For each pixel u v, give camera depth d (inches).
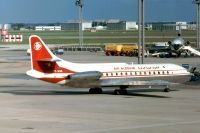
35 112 3262.8
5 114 3166.8
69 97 4195.4
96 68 4421.8
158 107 3526.1
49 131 2519.7
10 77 6446.9
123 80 4416.8
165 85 4367.6
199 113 3211.1
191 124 2741.1
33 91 4736.7
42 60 4320.9
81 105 3639.3
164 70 4532.5
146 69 4490.7
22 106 3585.1
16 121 2864.2
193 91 4726.9
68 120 2896.2
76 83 4384.8
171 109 3410.4
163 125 2701.8
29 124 2753.4
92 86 4434.1
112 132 2484.0
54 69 4347.9
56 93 4547.2
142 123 2773.1
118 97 4202.8
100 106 3577.8
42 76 4328.3
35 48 4323.3
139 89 4894.2
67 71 4370.1
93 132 2487.7
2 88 5068.9
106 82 4416.8
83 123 2778.1
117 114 3161.9
